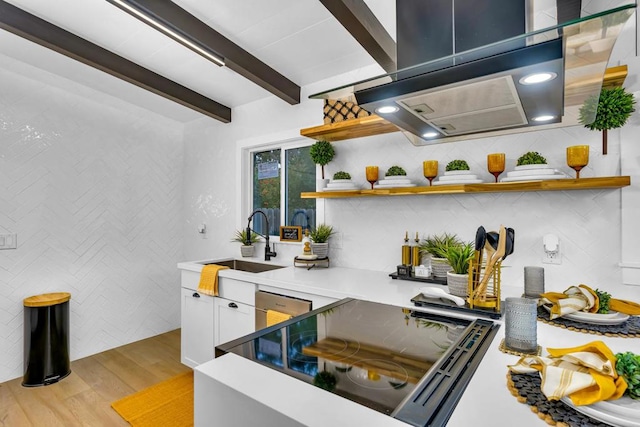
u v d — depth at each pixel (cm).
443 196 224
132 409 225
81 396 242
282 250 314
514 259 198
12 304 271
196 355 272
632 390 69
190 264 282
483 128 159
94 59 240
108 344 329
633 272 163
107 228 331
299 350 106
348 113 236
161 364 295
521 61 95
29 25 207
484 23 121
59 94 298
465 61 101
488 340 113
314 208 303
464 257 166
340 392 81
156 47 245
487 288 164
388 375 89
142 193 360
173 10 198
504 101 123
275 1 195
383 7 195
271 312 211
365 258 259
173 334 371
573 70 101
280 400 76
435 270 207
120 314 339
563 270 183
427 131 165
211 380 89
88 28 223
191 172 392
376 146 255
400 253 242
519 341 103
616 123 150
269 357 101
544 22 188
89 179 318
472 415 70
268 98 323
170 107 355
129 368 287
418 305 158
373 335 121
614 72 146
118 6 180
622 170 166
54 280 295
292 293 207
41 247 287
